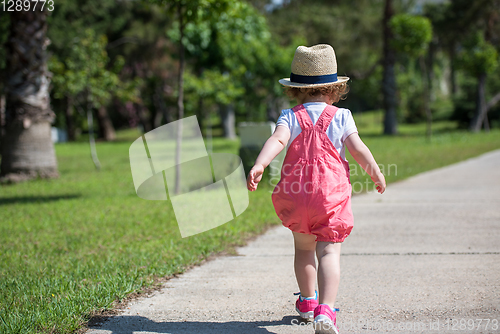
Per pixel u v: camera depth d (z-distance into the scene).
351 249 4.36
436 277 3.46
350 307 2.96
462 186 7.88
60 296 3.18
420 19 19.62
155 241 4.85
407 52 20.19
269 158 2.36
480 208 5.99
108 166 14.50
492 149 15.14
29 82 11.00
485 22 28.98
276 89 20.81
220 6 7.82
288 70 20.56
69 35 23.25
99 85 15.01
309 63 2.53
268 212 6.20
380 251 4.24
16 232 5.62
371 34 31.23
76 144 30.20
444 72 66.19
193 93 19.19
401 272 3.62
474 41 25.67
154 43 28.94
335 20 31.00
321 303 2.35
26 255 4.48
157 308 3.05
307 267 2.65
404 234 4.83
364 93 38.84
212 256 4.29
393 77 27.80
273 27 30.61
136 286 3.38
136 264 3.95
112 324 2.79
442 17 29.83
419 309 2.88
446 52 44.88
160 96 28.92
